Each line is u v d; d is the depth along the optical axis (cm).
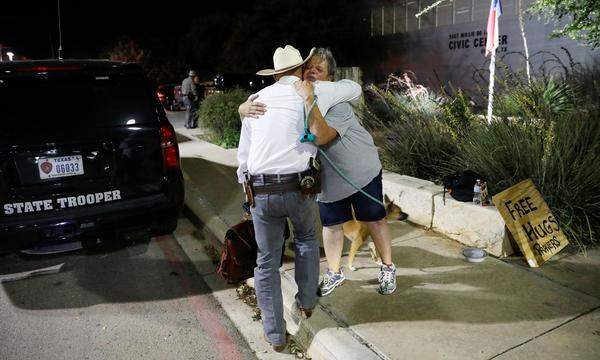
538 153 421
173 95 2155
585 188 404
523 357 256
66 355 302
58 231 376
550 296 317
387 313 305
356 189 302
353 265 376
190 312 356
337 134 285
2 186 358
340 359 267
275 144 262
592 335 273
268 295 287
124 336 323
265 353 303
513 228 369
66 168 377
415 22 2241
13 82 371
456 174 434
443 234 427
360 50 2602
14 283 405
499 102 639
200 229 530
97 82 399
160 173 417
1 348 309
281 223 281
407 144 555
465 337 276
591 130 457
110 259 454
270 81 1752
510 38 1697
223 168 768
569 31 687
